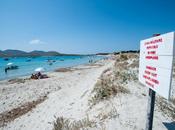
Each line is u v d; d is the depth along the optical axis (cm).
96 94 815
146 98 710
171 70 270
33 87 1841
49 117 826
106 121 538
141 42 428
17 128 786
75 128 534
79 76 2592
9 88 1850
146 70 387
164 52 294
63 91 1423
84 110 728
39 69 2764
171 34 270
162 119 520
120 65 1922
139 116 536
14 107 1152
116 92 769
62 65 6069
